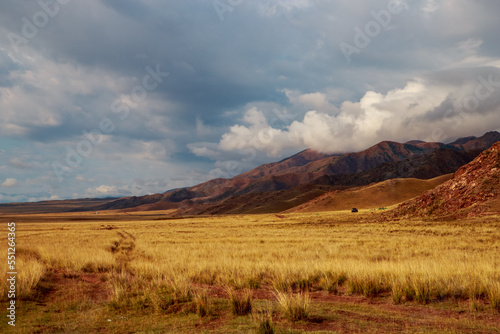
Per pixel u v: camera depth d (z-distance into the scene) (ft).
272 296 35.83
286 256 64.80
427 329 22.95
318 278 43.57
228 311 28.76
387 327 23.54
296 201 600.80
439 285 34.19
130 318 27.63
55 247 85.40
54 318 27.73
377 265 45.39
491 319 25.68
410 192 464.65
